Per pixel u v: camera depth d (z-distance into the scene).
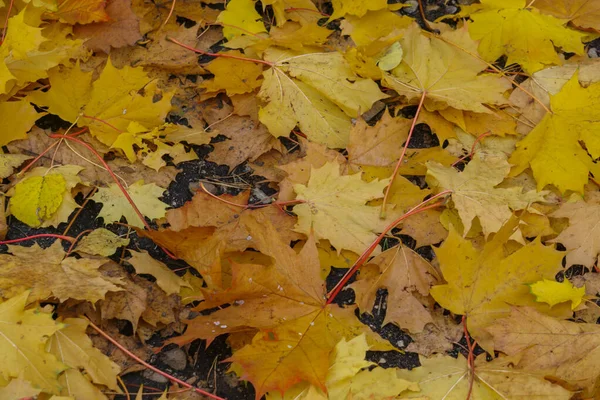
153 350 1.95
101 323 2.02
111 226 2.28
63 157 2.36
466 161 2.53
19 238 2.21
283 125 2.48
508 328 2.04
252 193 2.43
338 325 2.02
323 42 2.71
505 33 2.74
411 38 2.68
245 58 2.58
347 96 2.52
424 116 2.56
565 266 2.25
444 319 2.17
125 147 2.37
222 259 2.17
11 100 2.42
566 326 2.05
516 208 2.29
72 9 2.56
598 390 1.98
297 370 1.84
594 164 2.42
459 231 2.32
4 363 1.76
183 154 2.45
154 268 2.10
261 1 2.88
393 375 1.94
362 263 2.20
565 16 2.86
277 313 1.96
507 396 1.92
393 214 2.28
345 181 2.28
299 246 2.26
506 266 2.12
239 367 1.98
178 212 2.28
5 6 2.50
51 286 1.94
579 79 2.69
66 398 1.71
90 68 2.61
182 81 2.68
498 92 2.55
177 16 2.87
